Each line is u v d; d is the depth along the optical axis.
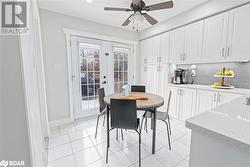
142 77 4.11
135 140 2.17
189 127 0.73
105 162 1.65
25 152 0.62
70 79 2.90
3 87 0.56
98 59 3.35
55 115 2.77
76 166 1.59
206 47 2.49
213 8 2.25
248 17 1.95
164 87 3.39
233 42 2.13
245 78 2.31
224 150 0.63
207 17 2.44
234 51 2.12
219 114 0.85
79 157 1.75
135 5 1.86
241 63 2.35
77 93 3.09
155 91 3.66
